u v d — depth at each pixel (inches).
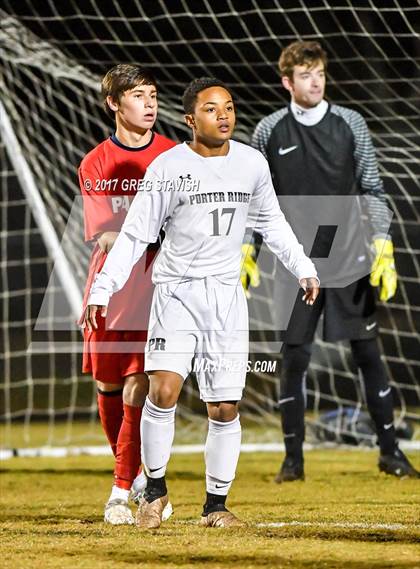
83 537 511.5
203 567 423.2
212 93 513.7
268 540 489.1
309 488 768.3
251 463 1006.4
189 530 530.0
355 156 765.9
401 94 1259.8
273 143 763.4
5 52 1133.7
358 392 1222.3
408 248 1198.3
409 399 1499.8
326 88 1437.0
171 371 522.9
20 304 1841.8
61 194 1266.0
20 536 523.2
